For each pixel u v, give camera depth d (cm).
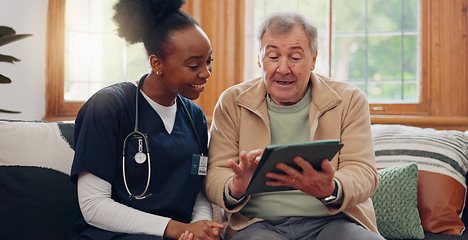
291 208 178
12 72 276
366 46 313
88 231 158
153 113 172
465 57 296
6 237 182
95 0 319
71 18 316
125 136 167
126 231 156
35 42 298
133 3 167
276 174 150
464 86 296
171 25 166
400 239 217
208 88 312
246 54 316
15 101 280
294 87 181
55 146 195
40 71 304
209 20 311
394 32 311
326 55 313
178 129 176
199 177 179
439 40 300
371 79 314
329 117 185
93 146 159
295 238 177
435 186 227
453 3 298
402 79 311
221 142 188
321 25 314
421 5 304
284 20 180
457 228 221
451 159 232
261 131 188
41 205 188
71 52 316
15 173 186
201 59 166
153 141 167
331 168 150
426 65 303
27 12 290
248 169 160
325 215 178
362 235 161
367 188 171
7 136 189
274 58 180
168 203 166
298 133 187
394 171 223
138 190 165
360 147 180
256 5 315
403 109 306
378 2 312
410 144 239
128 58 323
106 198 158
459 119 292
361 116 185
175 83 167
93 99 167
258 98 189
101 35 319
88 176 159
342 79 316
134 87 175
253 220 180
